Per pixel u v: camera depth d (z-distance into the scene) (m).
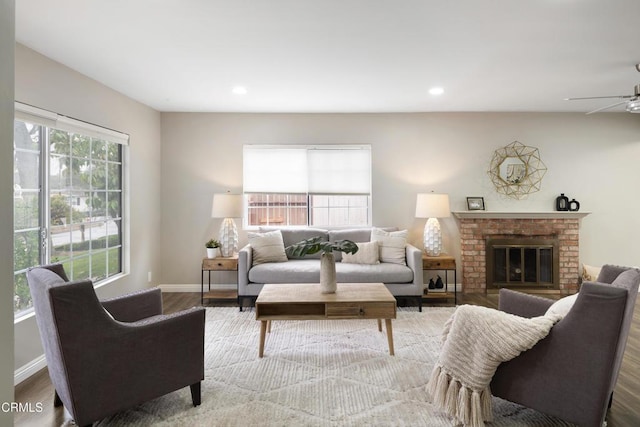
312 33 2.64
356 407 2.20
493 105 4.68
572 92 4.09
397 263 4.42
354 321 3.79
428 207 4.63
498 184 5.08
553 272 4.96
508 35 2.67
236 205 4.61
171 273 5.05
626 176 5.05
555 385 1.88
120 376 1.94
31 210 2.90
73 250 3.39
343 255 4.55
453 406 2.03
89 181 3.63
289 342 3.22
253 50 2.94
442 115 5.07
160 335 2.06
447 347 2.10
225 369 2.70
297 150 5.11
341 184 5.12
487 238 4.99
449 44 2.83
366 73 3.48
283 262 4.47
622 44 2.82
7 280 1.27
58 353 1.80
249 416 2.11
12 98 1.29
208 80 3.67
